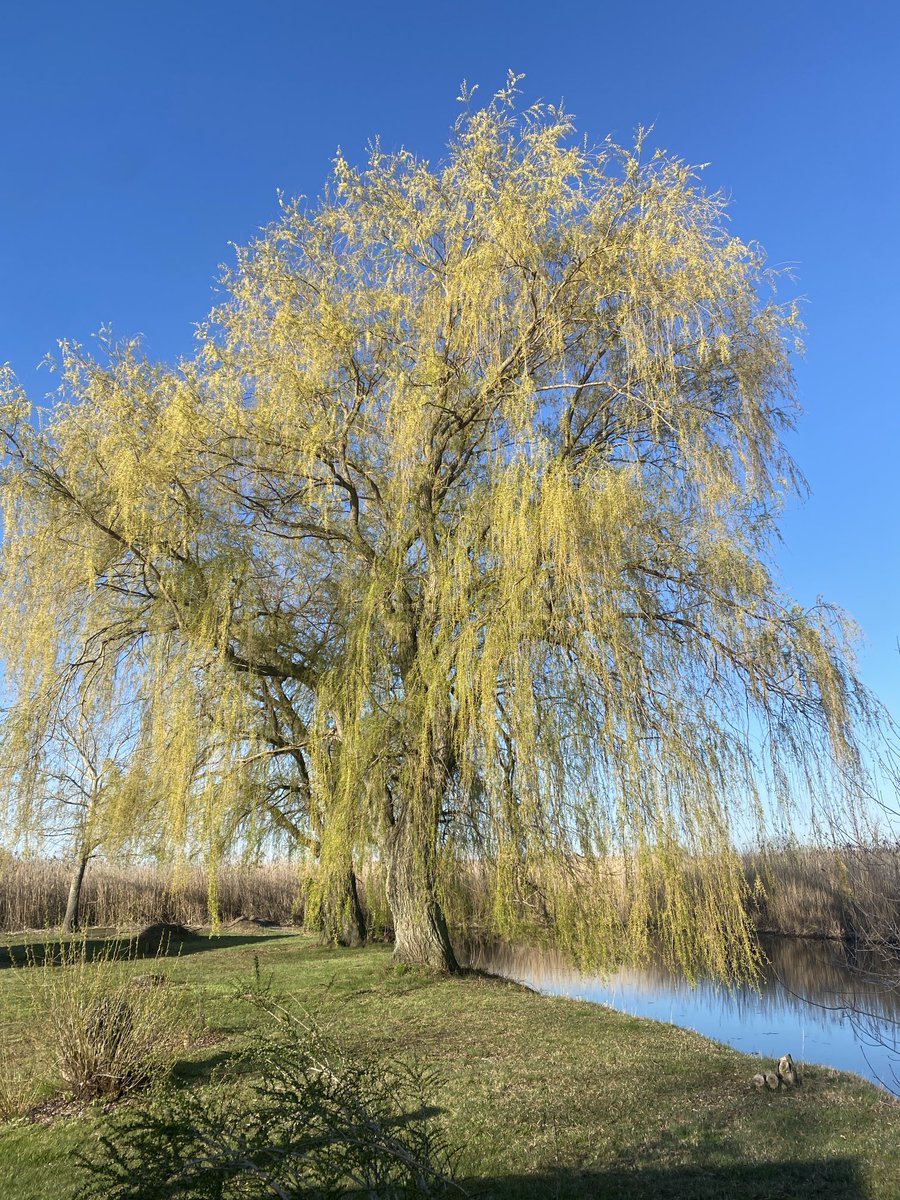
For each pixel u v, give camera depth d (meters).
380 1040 8.48
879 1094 6.95
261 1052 4.46
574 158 11.64
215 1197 3.04
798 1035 11.88
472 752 10.73
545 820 10.29
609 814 10.32
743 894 10.29
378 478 13.62
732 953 10.19
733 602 11.05
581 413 13.26
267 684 15.15
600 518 10.25
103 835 13.76
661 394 11.59
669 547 11.21
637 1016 10.33
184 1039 7.70
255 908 27.59
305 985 11.80
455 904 13.87
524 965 17.80
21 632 12.38
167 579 12.28
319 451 12.42
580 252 11.79
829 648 10.81
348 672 12.37
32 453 12.01
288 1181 3.08
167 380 12.56
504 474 11.00
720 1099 6.59
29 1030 7.72
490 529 11.44
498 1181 4.77
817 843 10.09
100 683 13.38
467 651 10.71
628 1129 5.73
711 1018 13.25
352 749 11.80
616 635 10.22
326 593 14.77
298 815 16.22
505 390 12.13
